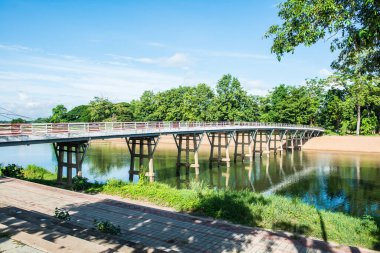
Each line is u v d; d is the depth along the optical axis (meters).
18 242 5.30
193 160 40.22
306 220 11.34
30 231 6.66
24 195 13.69
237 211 11.90
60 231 7.10
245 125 43.19
